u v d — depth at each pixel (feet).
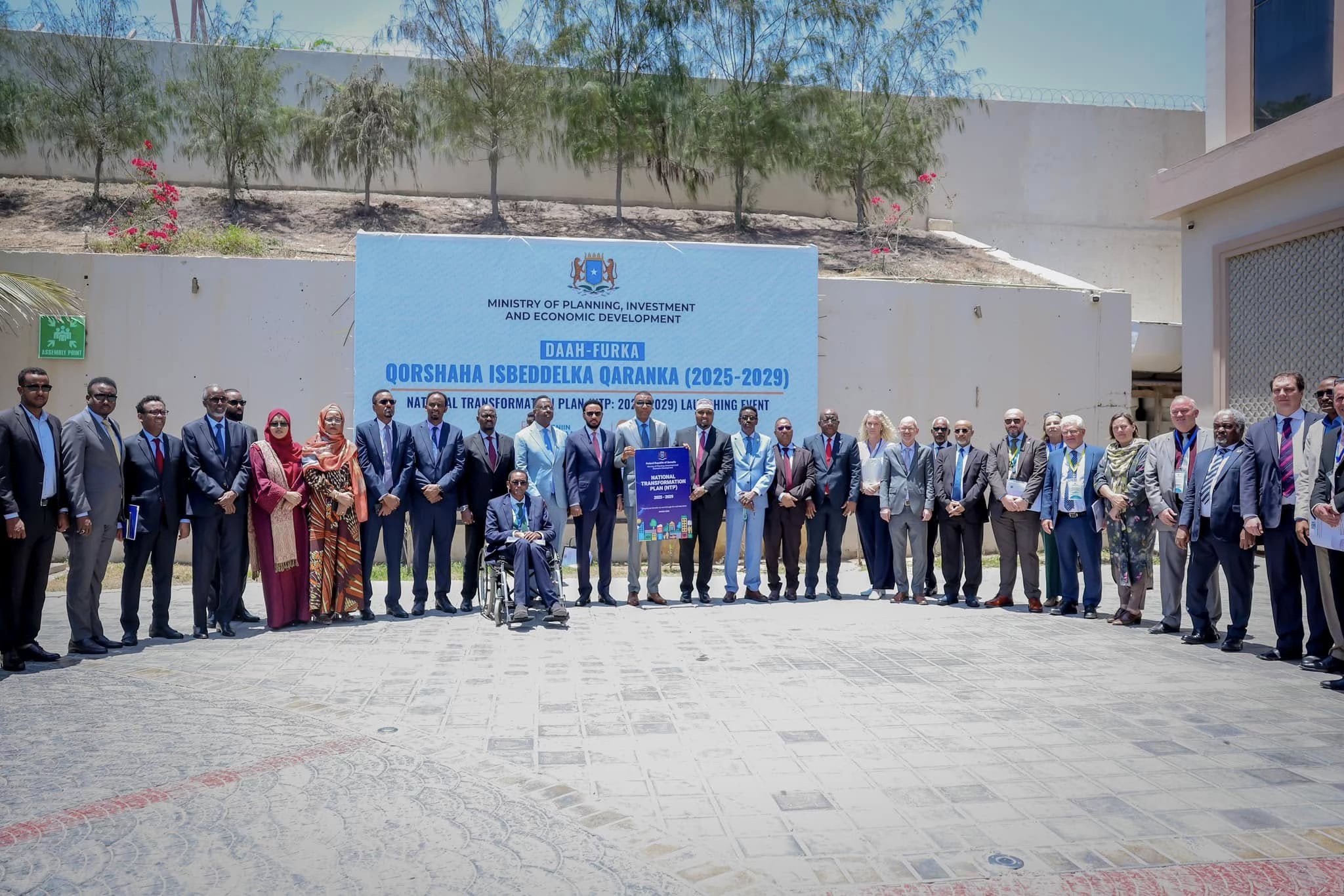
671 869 11.26
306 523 27.73
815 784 14.14
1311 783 14.33
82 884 10.73
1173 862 11.51
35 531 21.67
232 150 55.83
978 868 11.30
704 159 59.72
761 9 58.23
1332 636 21.89
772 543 33.09
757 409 41.63
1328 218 39.01
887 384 44.19
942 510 31.78
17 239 47.29
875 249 56.18
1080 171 70.69
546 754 15.44
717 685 20.13
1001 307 45.24
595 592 35.19
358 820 12.70
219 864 11.31
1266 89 43.11
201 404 39.75
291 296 40.27
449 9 53.62
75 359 39.09
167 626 25.57
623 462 31.58
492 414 30.81
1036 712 18.10
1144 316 71.15
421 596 29.76
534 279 40.16
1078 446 29.73
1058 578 31.48
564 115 56.44
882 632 26.53
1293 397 22.77
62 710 17.92
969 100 68.85
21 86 54.29
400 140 56.59
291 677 20.71
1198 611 24.93
